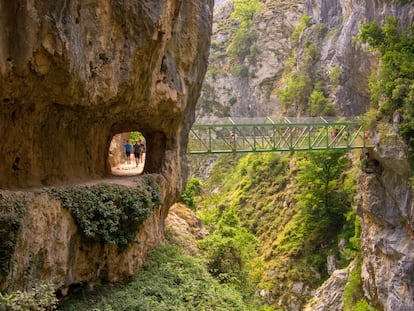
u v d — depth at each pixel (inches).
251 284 933.2
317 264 1883.6
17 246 371.9
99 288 523.2
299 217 2080.5
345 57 2167.8
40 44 367.9
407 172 1293.1
